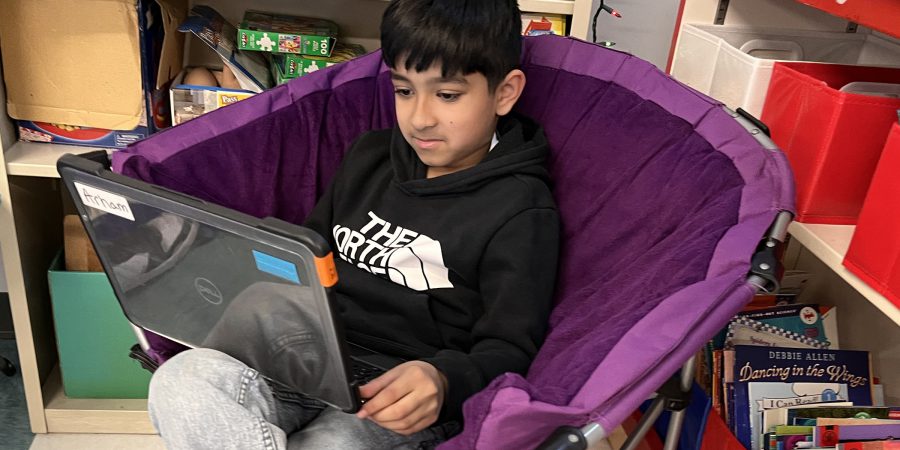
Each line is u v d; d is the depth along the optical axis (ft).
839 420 3.57
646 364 2.13
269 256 2.09
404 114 3.01
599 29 6.28
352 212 3.36
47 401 4.78
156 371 2.56
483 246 2.99
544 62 3.50
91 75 4.23
